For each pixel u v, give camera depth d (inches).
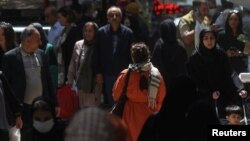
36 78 576.4
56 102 591.2
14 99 536.4
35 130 502.3
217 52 601.0
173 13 1076.5
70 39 759.7
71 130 186.5
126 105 544.1
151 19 1061.8
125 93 543.5
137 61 543.5
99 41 695.7
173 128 430.6
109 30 695.7
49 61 678.5
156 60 700.0
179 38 760.3
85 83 701.9
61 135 503.5
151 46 855.1
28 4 986.1
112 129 187.2
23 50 575.8
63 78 759.7
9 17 972.6
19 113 539.8
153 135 456.8
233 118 552.4
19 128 543.5
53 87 591.5
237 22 721.6
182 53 701.3
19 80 571.5
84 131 185.3
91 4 896.3
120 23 703.7
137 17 870.4
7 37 620.7
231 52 718.5
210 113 420.2
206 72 599.5
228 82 601.6
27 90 574.6
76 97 693.9
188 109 427.8
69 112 684.7
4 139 512.7
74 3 919.0
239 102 601.6
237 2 722.2
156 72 546.6
